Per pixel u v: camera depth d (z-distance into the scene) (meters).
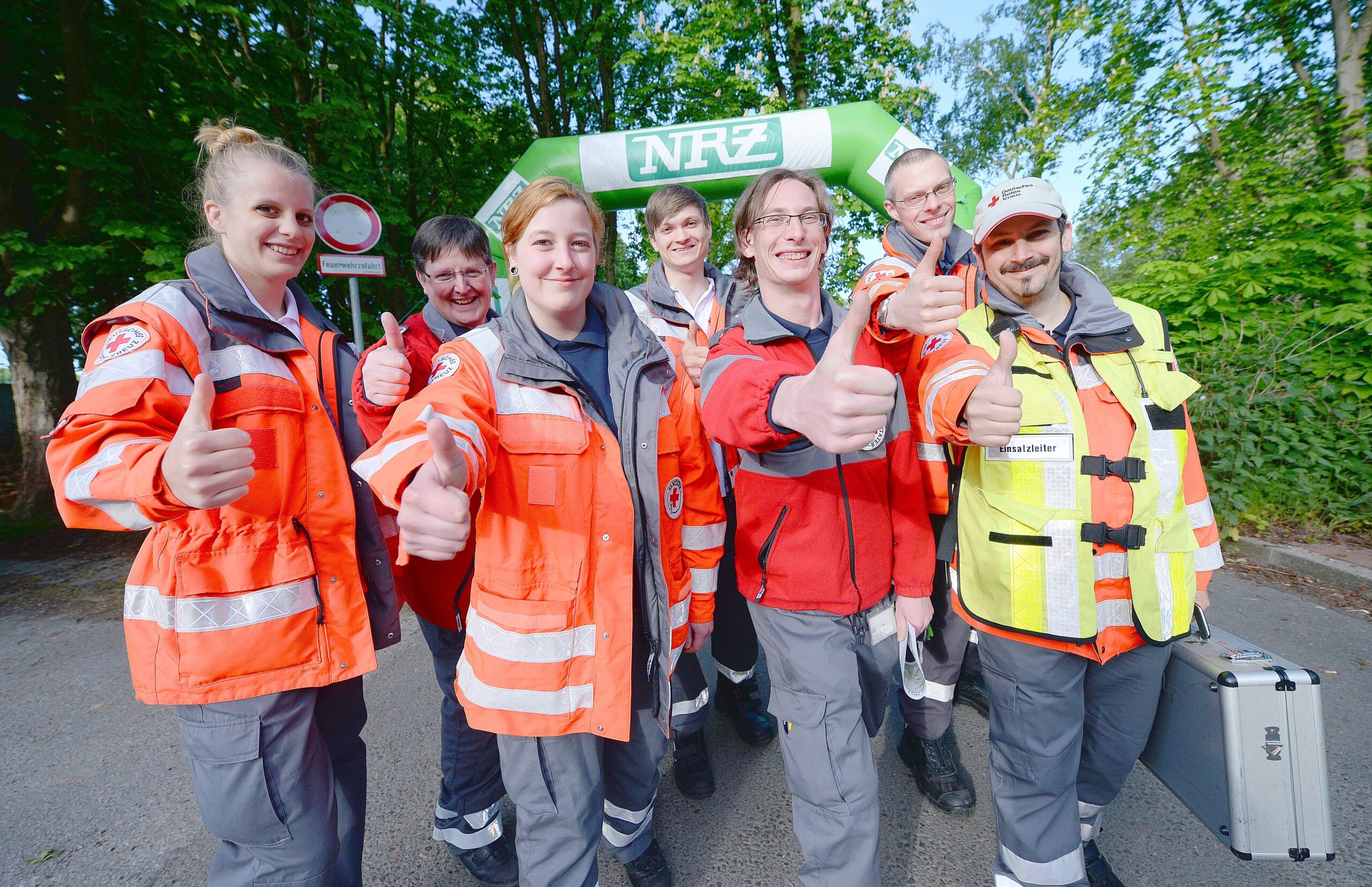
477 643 1.35
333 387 1.47
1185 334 5.20
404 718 2.86
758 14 9.63
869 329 1.66
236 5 6.45
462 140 10.62
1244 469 4.71
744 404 1.21
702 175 5.94
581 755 1.37
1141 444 1.48
